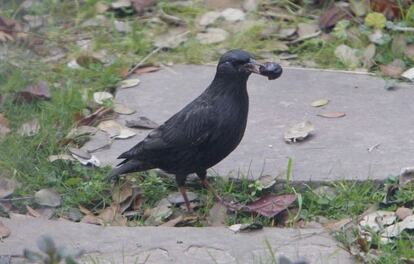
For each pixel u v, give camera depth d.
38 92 11.73
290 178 10.00
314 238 9.01
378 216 9.32
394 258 8.58
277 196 9.75
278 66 9.39
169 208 9.84
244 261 8.68
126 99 11.90
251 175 10.11
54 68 12.59
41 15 13.90
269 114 11.41
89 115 11.41
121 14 14.03
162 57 12.97
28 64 12.66
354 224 9.20
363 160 10.29
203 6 14.06
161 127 9.57
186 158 9.48
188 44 13.14
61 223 9.39
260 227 9.18
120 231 9.23
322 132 10.95
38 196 9.90
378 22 13.01
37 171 10.32
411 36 12.85
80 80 12.39
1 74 12.31
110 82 12.34
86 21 13.78
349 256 8.68
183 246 8.95
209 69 12.69
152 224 9.64
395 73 12.25
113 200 9.96
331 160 10.32
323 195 9.78
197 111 9.38
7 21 13.37
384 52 12.73
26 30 13.55
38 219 9.47
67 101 11.67
